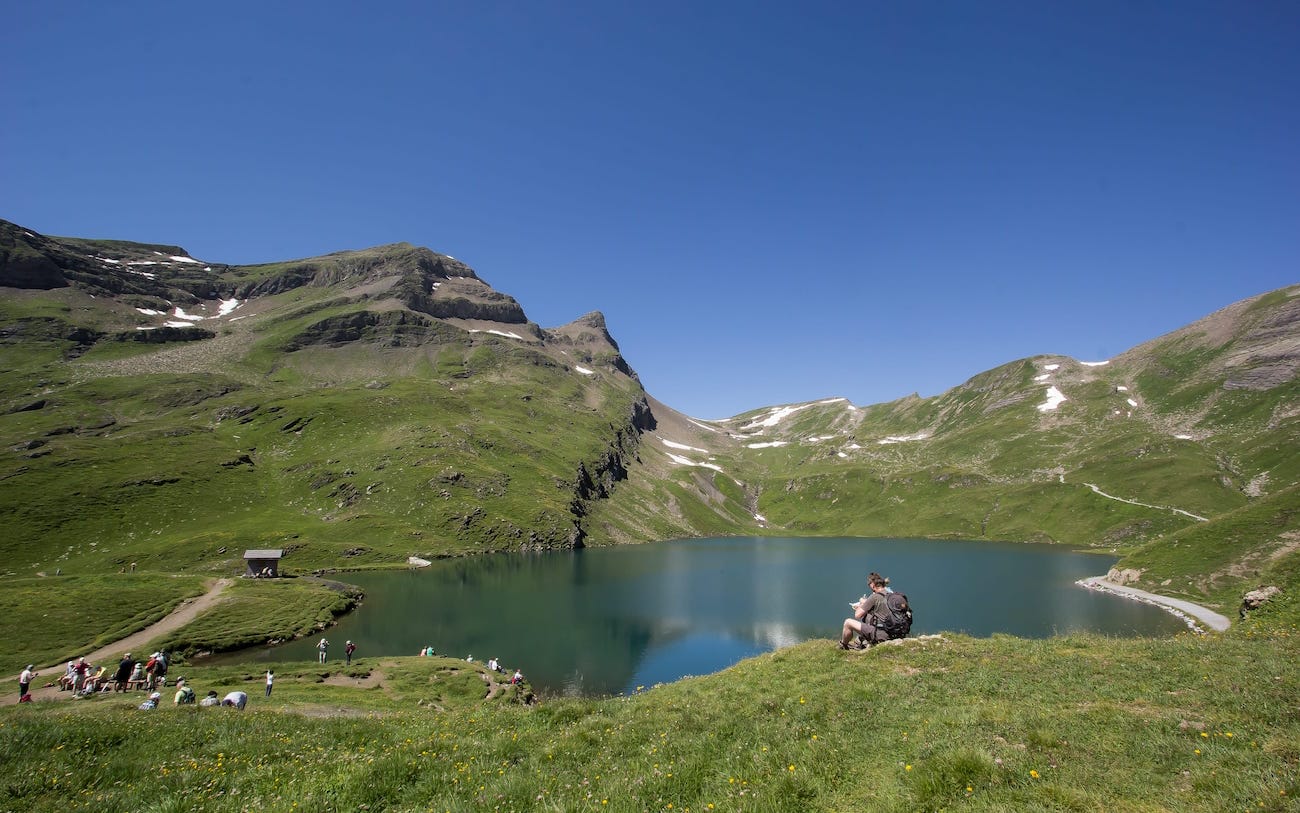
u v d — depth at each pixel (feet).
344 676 199.21
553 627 317.63
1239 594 278.46
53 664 220.23
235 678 184.24
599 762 42.57
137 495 555.28
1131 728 38.34
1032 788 31.27
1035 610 326.65
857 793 34.12
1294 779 28.45
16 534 463.83
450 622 325.62
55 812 37.93
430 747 48.70
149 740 55.16
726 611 360.28
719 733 46.68
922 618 315.37
